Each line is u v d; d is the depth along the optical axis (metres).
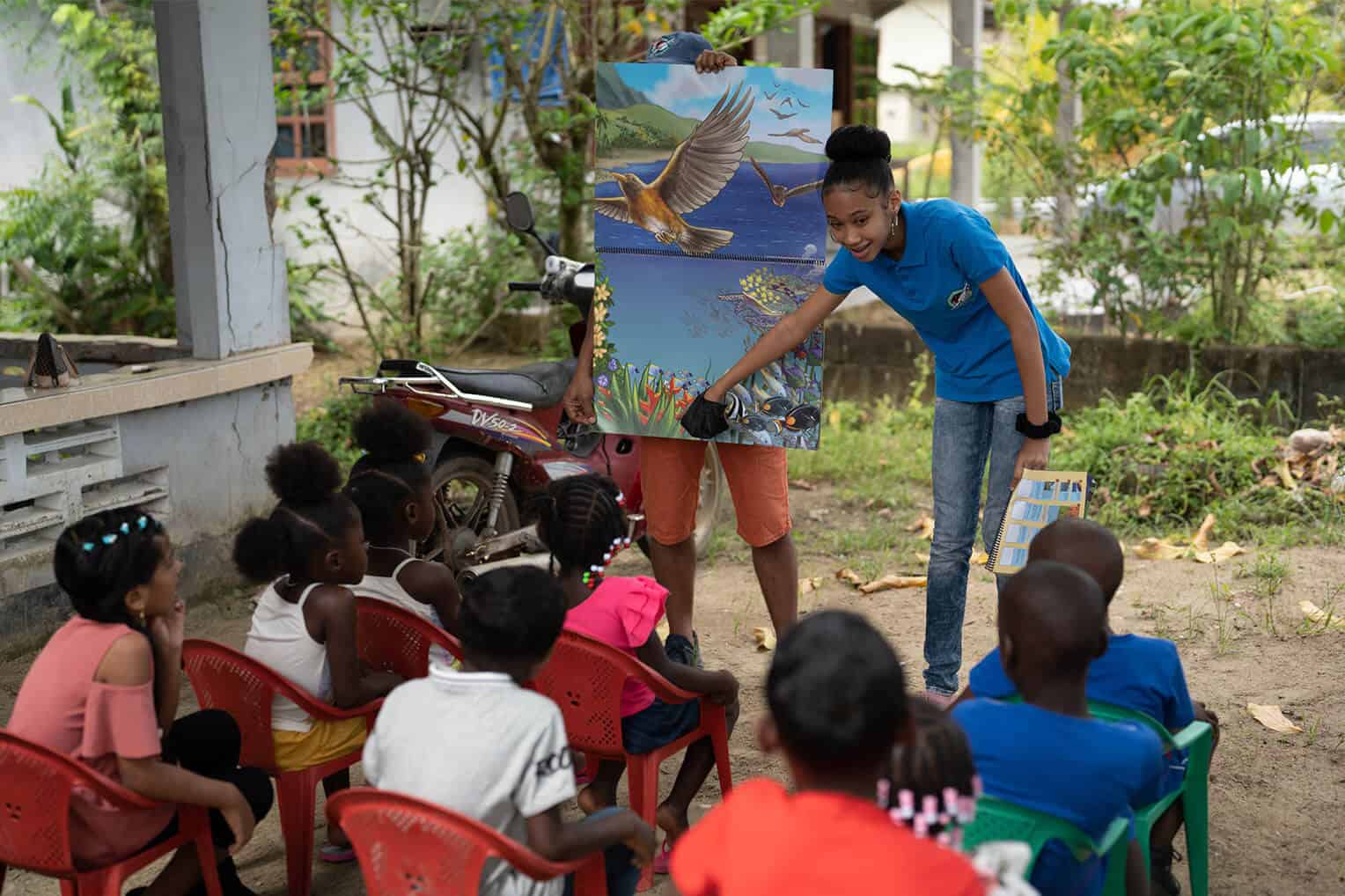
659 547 4.51
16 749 2.74
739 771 4.21
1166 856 3.30
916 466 7.63
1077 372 8.19
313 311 10.98
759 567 4.51
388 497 3.96
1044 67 9.12
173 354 6.56
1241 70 7.70
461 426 5.59
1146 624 5.30
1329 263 8.58
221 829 3.12
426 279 10.77
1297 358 7.61
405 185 11.71
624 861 3.12
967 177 11.97
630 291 4.25
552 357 10.39
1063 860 2.46
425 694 2.71
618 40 9.19
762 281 4.13
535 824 2.62
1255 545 6.12
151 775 2.84
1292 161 7.80
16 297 10.30
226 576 6.11
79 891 2.90
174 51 5.82
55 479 5.26
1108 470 6.79
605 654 3.30
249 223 6.12
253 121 6.08
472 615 2.73
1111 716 2.87
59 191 10.35
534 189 10.56
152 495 5.72
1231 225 7.70
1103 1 8.30
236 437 6.13
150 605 2.95
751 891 1.99
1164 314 8.41
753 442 4.21
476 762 2.61
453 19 9.00
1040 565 2.59
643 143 4.12
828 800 2.04
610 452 6.15
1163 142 7.84
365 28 9.27
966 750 2.23
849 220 3.75
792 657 2.07
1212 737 3.25
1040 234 8.86
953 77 9.13
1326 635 5.08
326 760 3.43
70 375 5.45
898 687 2.05
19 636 5.23
